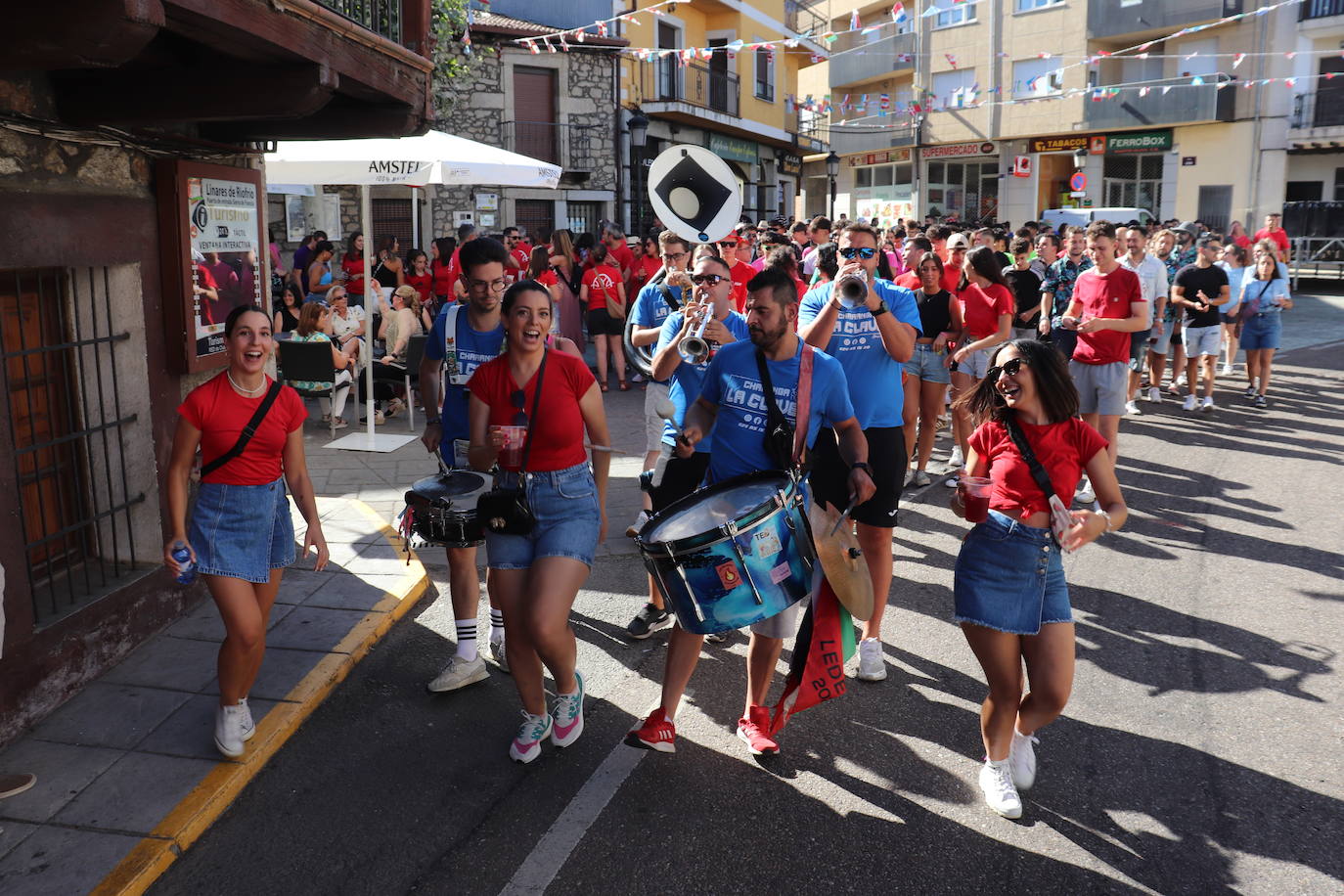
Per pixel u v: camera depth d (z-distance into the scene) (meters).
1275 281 11.80
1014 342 3.59
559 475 3.86
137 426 4.99
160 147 4.99
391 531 6.79
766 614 3.59
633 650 5.17
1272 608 5.76
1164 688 4.76
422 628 5.37
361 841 3.53
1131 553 6.78
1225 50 28.16
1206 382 11.80
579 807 3.74
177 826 3.47
